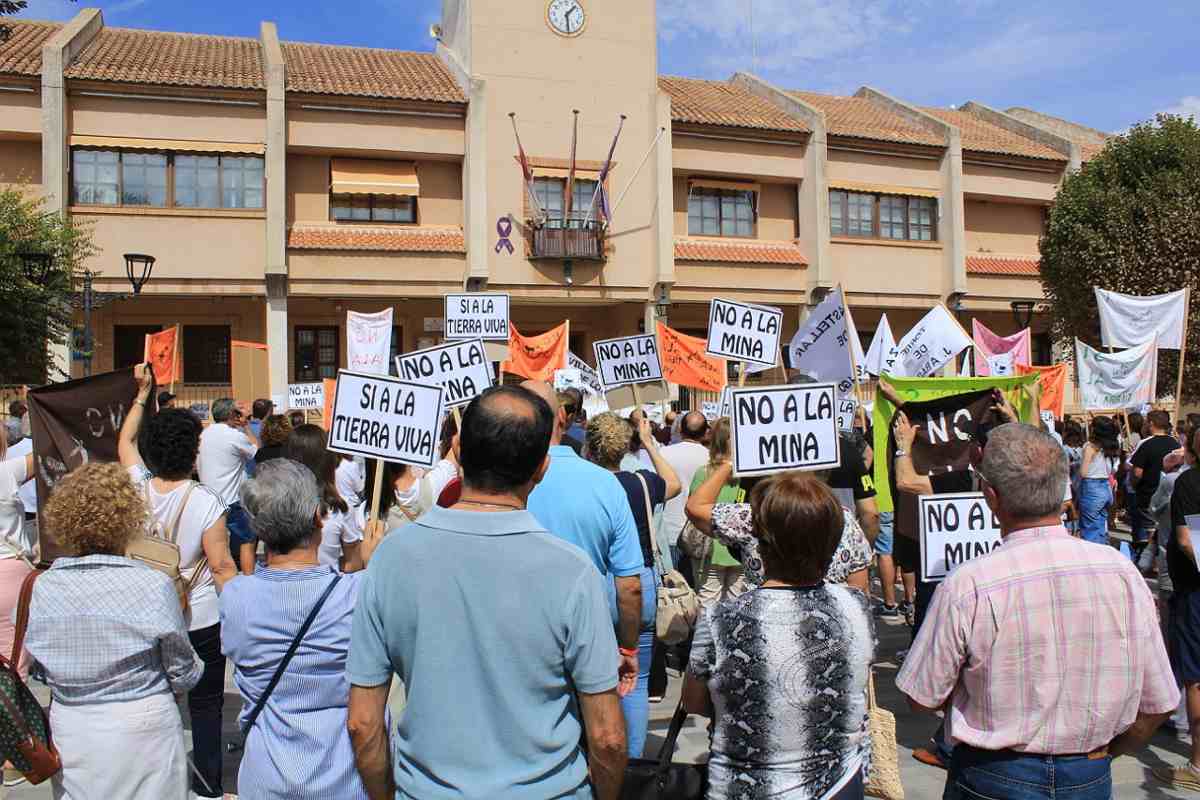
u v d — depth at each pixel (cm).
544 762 253
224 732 653
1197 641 546
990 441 311
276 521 342
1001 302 3022
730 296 2695
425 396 552
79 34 2267
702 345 1459
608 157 2472
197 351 2431
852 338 888
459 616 255
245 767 336
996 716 289
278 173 2252
